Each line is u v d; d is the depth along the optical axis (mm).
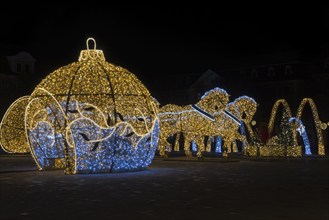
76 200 12633
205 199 12742
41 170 21406
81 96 19516
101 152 19453
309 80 55406
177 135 41531
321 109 51375
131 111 19922
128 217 10352
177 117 29406
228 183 16359
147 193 13891
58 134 20203
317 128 34906
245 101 28703
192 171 20938
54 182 16750
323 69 54656
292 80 55500
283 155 32094
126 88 20156
